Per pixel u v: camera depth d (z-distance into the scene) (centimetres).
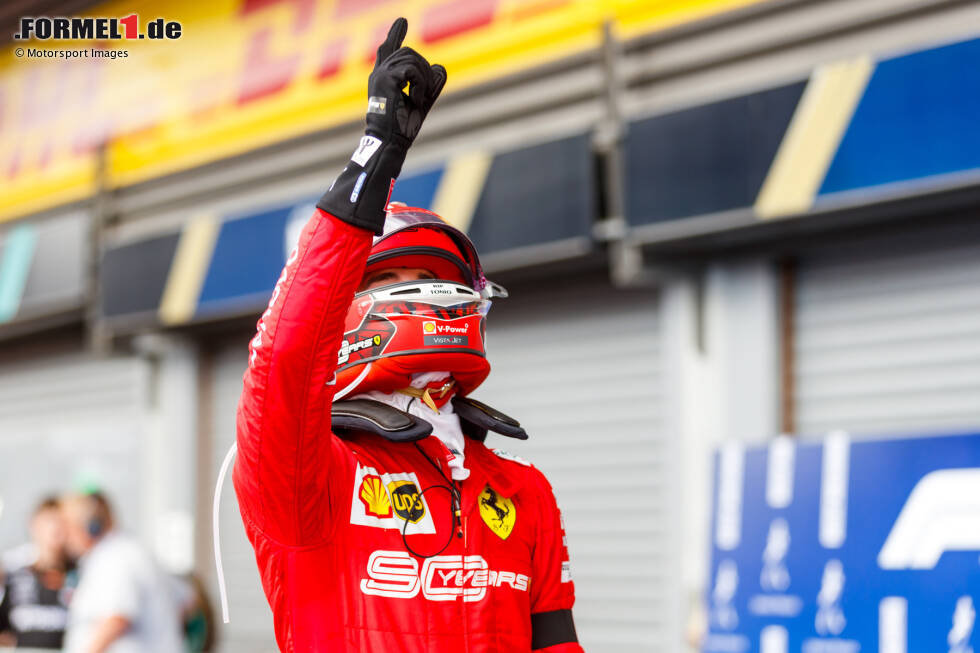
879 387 773
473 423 282
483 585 248
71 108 1330
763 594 584
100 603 738
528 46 943
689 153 787
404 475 250
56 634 860
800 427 806
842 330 794
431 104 229
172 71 1236
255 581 1162
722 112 773
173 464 1230
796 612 570
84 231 1284
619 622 895
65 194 1342
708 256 837
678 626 842
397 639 237
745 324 820
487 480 261
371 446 254
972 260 737
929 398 749
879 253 779
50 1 1338
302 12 1126
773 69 803
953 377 740
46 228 1327
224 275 1106
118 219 1291
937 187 682
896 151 697
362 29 1073
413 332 258
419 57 226
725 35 830
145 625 753
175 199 1237
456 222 922
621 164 828
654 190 804
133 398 1299
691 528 837
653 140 807
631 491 894
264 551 246
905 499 542
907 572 536
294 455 220
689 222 785
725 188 766
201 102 1209
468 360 265
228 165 1190
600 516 912
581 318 934
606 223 849
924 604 528
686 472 841
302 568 241
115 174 1295
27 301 1332
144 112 1258
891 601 538
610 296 918
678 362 852
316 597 240
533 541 266
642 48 874
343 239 217
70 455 1362
